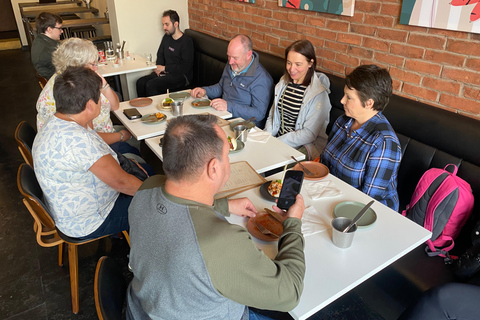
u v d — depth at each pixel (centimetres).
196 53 407
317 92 243
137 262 92
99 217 173
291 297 94
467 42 190
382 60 236
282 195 137
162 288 87
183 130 89
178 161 87
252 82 279
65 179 154
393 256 124
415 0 204
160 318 92
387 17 224
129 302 107
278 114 269
